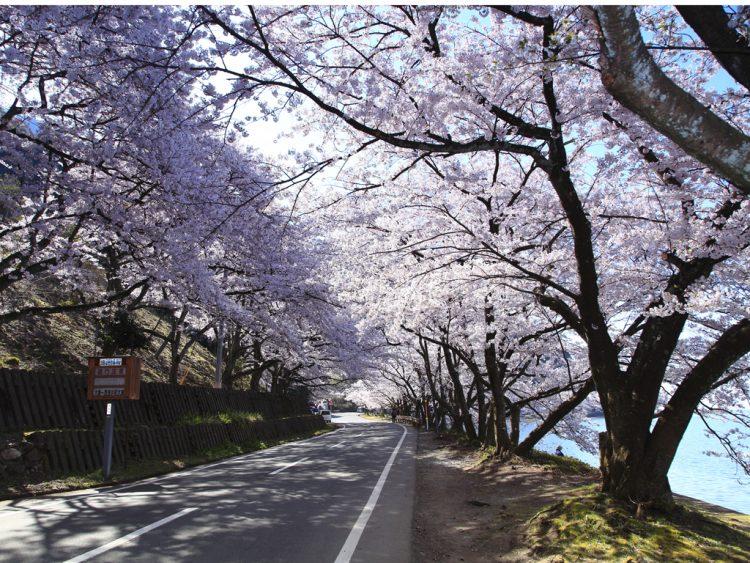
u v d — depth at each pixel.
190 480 10.58
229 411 20.73
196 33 7.31
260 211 11.80
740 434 10.93
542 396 14.88
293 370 33.25
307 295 18.39
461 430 25.05
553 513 6.34
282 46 6.89
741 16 3.59
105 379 10.58
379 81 7.20
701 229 6.46
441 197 9.00
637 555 4.80
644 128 7.17
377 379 42.94
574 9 5.30
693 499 10.66
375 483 10.42
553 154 6.54
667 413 6.28
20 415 10.27
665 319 6.55
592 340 6.88
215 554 5.10
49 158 9.73
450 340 16.27
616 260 9.41
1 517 6.73
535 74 6.59
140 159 10.02
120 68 8.35
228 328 22.56
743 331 5.90
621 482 6.34
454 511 7.99
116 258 13.58
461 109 6.74
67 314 20.64
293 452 17.98
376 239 12.73
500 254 7.35
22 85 8.96
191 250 11.11
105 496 8.49
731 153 2.75
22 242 11.28
